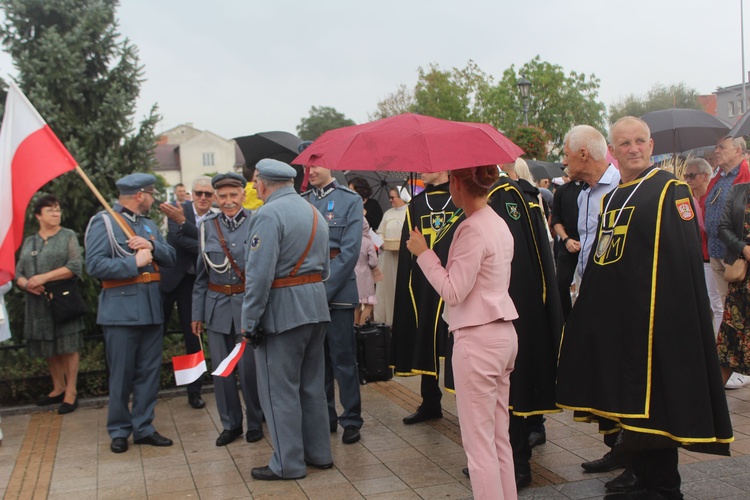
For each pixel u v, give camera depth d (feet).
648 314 12.21
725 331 19.25
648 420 12.19
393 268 28.81
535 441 16.89
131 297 17.70
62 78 22.82
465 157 11.19
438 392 19.13
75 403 21.40
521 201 14.55
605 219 13.11
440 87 119.14
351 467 16.10
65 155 17.60
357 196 18.24
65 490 15.25
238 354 15.48
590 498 13.79
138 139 24.27
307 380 15.99
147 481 15.65
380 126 11.91
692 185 23.43
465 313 11.99
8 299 22.90
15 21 23.18
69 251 20.98
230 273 17.67
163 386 23.18
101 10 23.63
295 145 25.45
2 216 17.19
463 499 14.10
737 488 13.87
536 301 14.37
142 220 18.56
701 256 12.31
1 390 21.66
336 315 17.79
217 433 18.99
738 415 18.49
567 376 13.19
